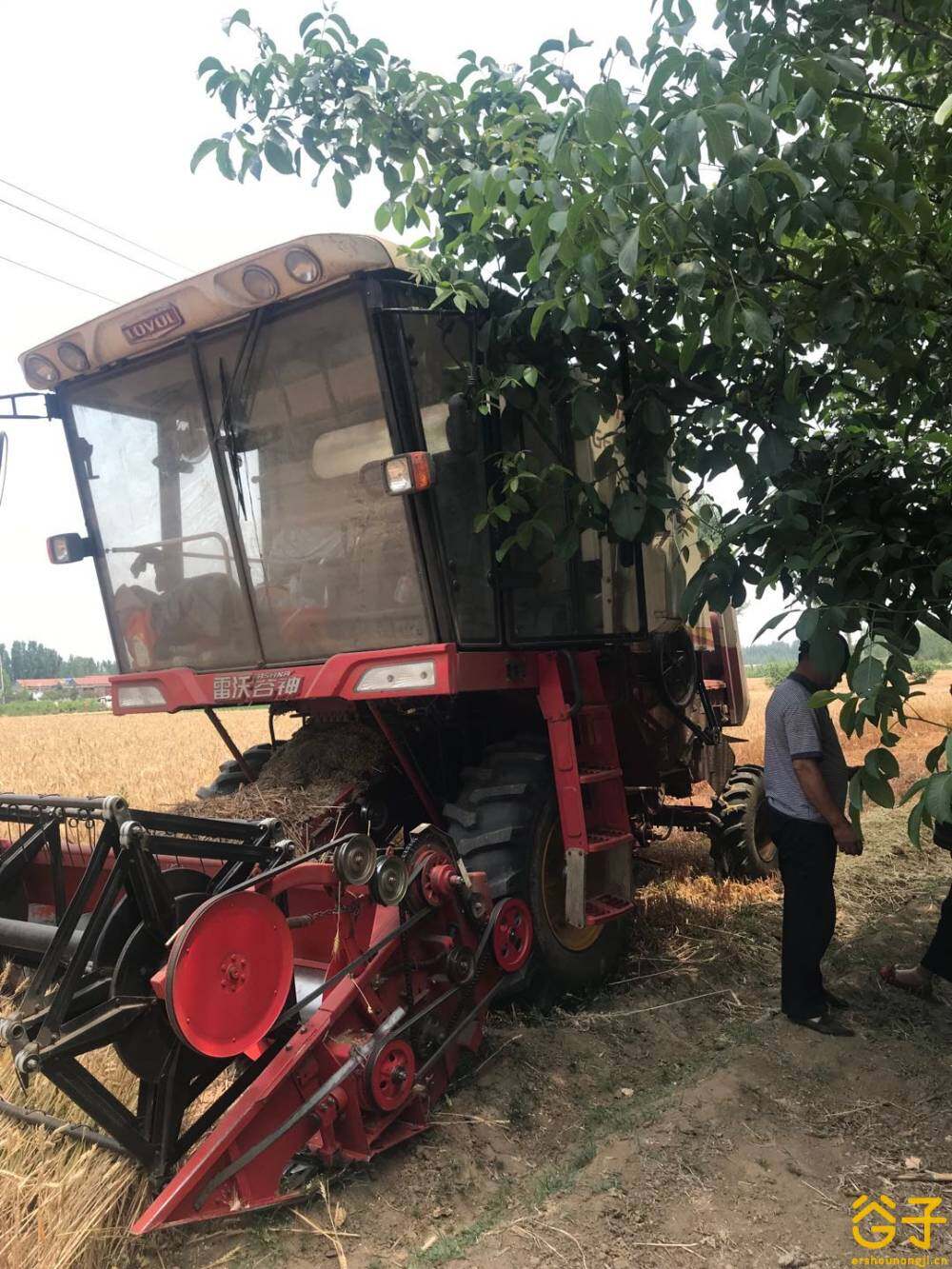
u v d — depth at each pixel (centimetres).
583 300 328
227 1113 302
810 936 421
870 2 310
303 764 462
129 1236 276
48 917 409
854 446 401
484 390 413
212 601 479
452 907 359
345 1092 304
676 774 647
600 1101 378
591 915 452
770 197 316
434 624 407
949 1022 434
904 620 342
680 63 296
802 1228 282
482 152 437
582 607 502
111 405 496
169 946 279
